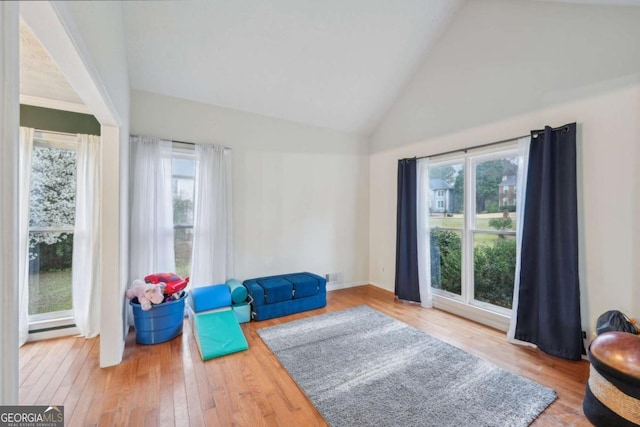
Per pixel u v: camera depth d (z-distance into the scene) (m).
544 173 2.44
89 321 2.67
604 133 2.20
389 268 4.39
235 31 2.67
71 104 2.64
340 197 4.48
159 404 1.78
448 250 3.54
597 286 2.26
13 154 0.85
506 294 2.95
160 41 2.61
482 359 2.35
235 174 3.61
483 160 3.13
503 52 2.86
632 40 2.06
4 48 0.81
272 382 2.03
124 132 2.49
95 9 1.48
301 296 3.46
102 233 2.19
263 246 3.83
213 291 3.04
